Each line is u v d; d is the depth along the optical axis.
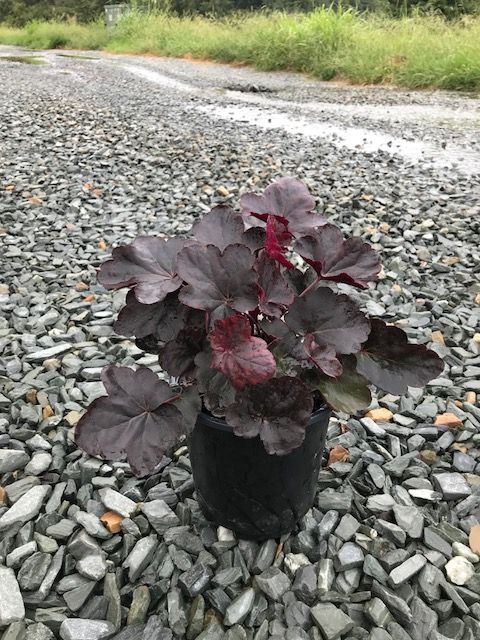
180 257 1.25
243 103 8.34
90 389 2.14
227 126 6.69
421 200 4.17
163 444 1.25
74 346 2.42
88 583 1.39
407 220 3.79
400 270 3.14
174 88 9.86
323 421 1.42
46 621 1.32
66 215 3.98
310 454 1.44
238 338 1.18
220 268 1.25
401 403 2.07
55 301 2.84
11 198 4.24
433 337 2.48
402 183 4.57
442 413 2.05
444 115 7.36
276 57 12.09
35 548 1.48
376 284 3.01
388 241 3.47
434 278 3.06
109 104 8.12
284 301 1.28
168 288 1.30
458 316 2.68
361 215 3.89
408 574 1.41
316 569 1.44
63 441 1.86
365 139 6.09
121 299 2.84
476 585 1.41
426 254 3.29
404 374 1.36
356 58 10.41
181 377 1.36
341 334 1.29
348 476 1.73
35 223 3.82
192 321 1.34
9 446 1.85
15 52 19.80
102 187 4.53
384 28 11.53
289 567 1.45
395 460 1.80
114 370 1.28
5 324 2.62
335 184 4.50
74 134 6.20
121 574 1.44
